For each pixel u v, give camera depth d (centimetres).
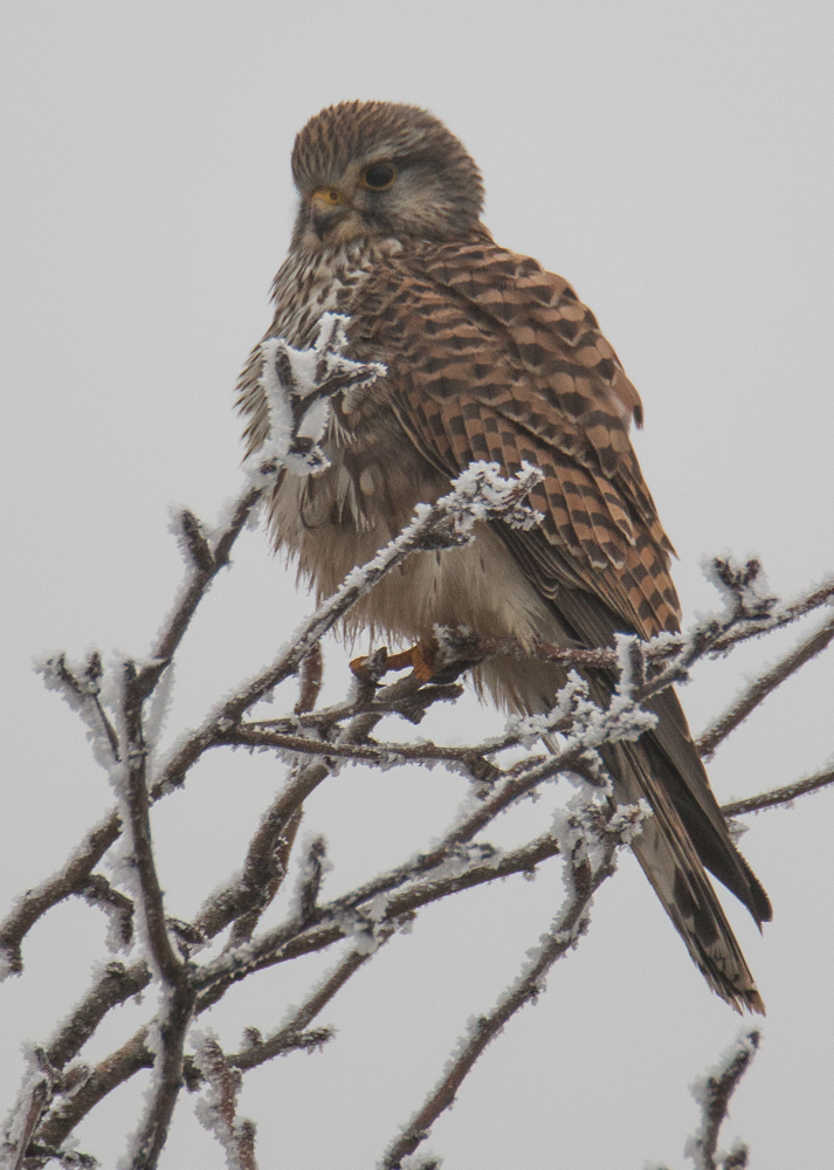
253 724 633
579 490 882
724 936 725
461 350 898
